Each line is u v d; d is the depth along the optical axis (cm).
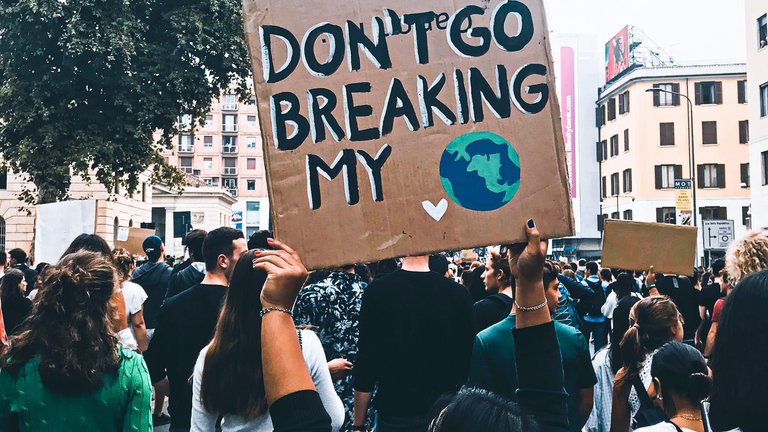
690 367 332
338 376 431
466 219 251
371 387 436
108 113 2059
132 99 2025
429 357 425
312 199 248
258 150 9750
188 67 2064
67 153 1989
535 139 254
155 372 467
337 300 500
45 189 2025
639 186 5319
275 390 195
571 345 434
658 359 344
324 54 253
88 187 3506
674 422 333
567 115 6159
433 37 258
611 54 6131
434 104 255
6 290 690
